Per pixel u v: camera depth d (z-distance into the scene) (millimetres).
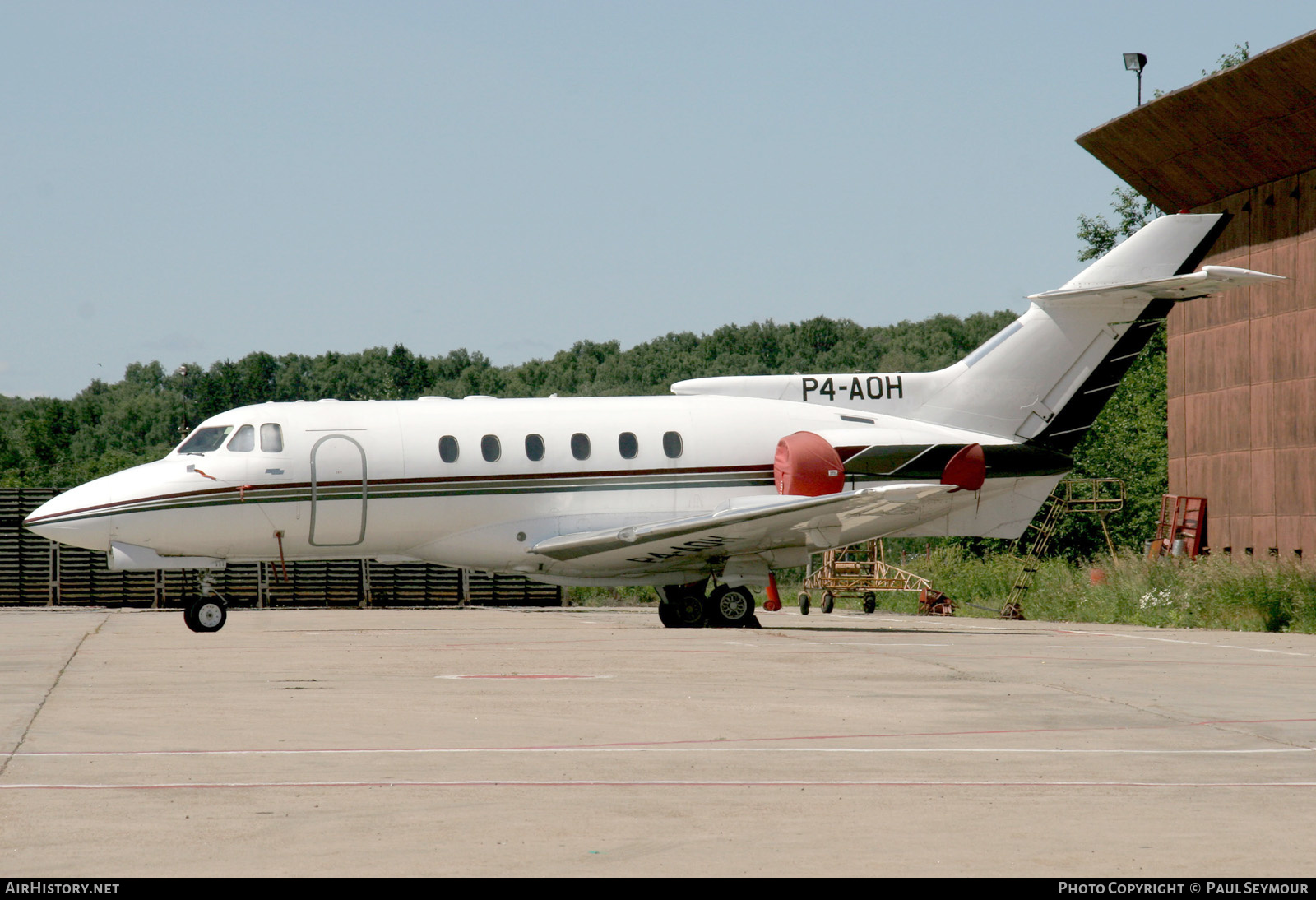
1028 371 92562
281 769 31016
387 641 72812
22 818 25672
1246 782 29812
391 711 41125
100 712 40531
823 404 91625
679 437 87750
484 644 69500
